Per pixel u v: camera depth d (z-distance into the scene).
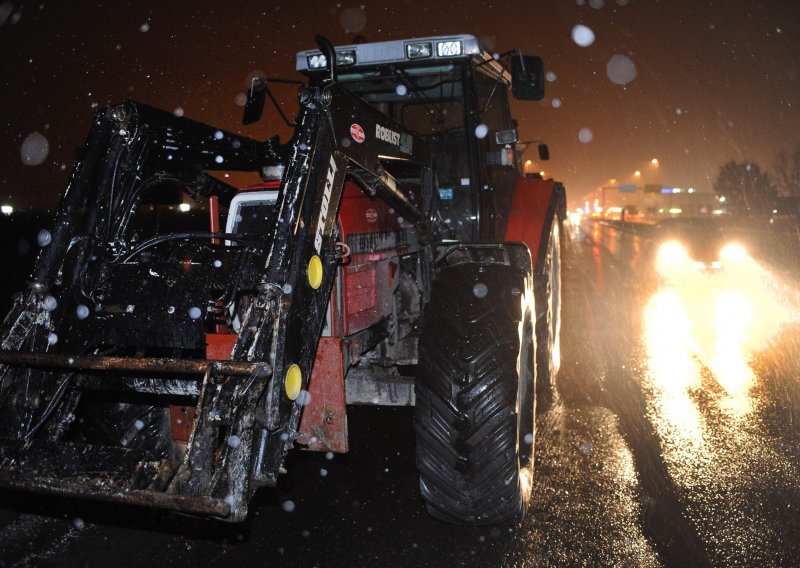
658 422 5.30
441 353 3.42
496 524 3.44
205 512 2.16
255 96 4.88
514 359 3.40
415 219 4.36
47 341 2.81
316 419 3.30
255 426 2.47
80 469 2.31
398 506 4.00
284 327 2.56
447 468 3.33
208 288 2.94
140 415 3.47
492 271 3.86
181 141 3.50
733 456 4.55
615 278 15.33
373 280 4.04
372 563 3.34
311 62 5.36
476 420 3.30
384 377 4.22
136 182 3.30
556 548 3.41
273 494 4.20
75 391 2.94
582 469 4.39
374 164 3.48
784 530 3.50
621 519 3.69
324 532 3.69
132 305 2.99
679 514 3.73
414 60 5.16
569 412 5.60
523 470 3.75
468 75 5.21
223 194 4.20
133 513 3.93
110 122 3.17
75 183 3.01
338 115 3.08
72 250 2.95
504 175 6.23
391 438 5.18
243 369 2.28
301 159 2.82
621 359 7.52
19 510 3.97
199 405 2.26
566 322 9.97
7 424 2.60
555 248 6.72
